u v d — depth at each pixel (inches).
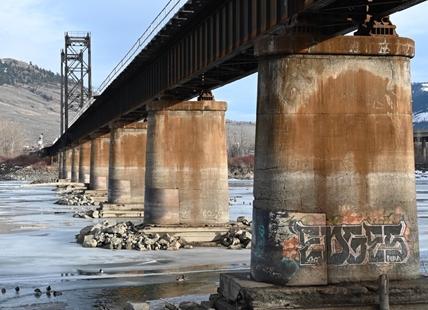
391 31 992.9
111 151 2878.9
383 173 967.0
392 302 924.0
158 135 1902.1
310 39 961.5
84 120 4323.3
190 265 1512.1
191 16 1549.0
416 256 971.3
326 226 954.7
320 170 960.9
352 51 965.8
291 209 954.7
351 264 951.6
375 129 971.3
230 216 2719.0
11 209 3304.6
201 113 1893.5
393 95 976.9
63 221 2610.7
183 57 1696.6
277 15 1092.5
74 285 1294.3
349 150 964.6
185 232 1840.6
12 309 1106.7
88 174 4948.3
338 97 967.6
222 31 1398.9
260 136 985.5
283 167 960.9
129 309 1056.8
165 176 1891.0
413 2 927.0
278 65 970.1
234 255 1644.9
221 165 1895.9
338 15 1002.7
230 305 962.1
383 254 958.4
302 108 964.0
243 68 1603.1
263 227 968.3
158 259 1598.2
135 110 2554.1
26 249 1788.9
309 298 919.0
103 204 2832.2
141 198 2856.8
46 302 1151.6
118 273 1421.0
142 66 2167.8
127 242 1781.5
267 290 917.8
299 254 948.0
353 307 909.8
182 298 1159.0
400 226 963.3
